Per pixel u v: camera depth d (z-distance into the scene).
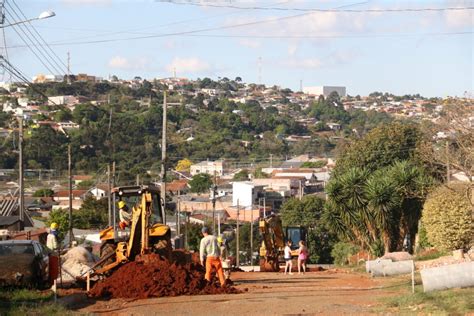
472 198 46.44
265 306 22.28
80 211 85.00
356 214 57.06
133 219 28.53
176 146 144.12
